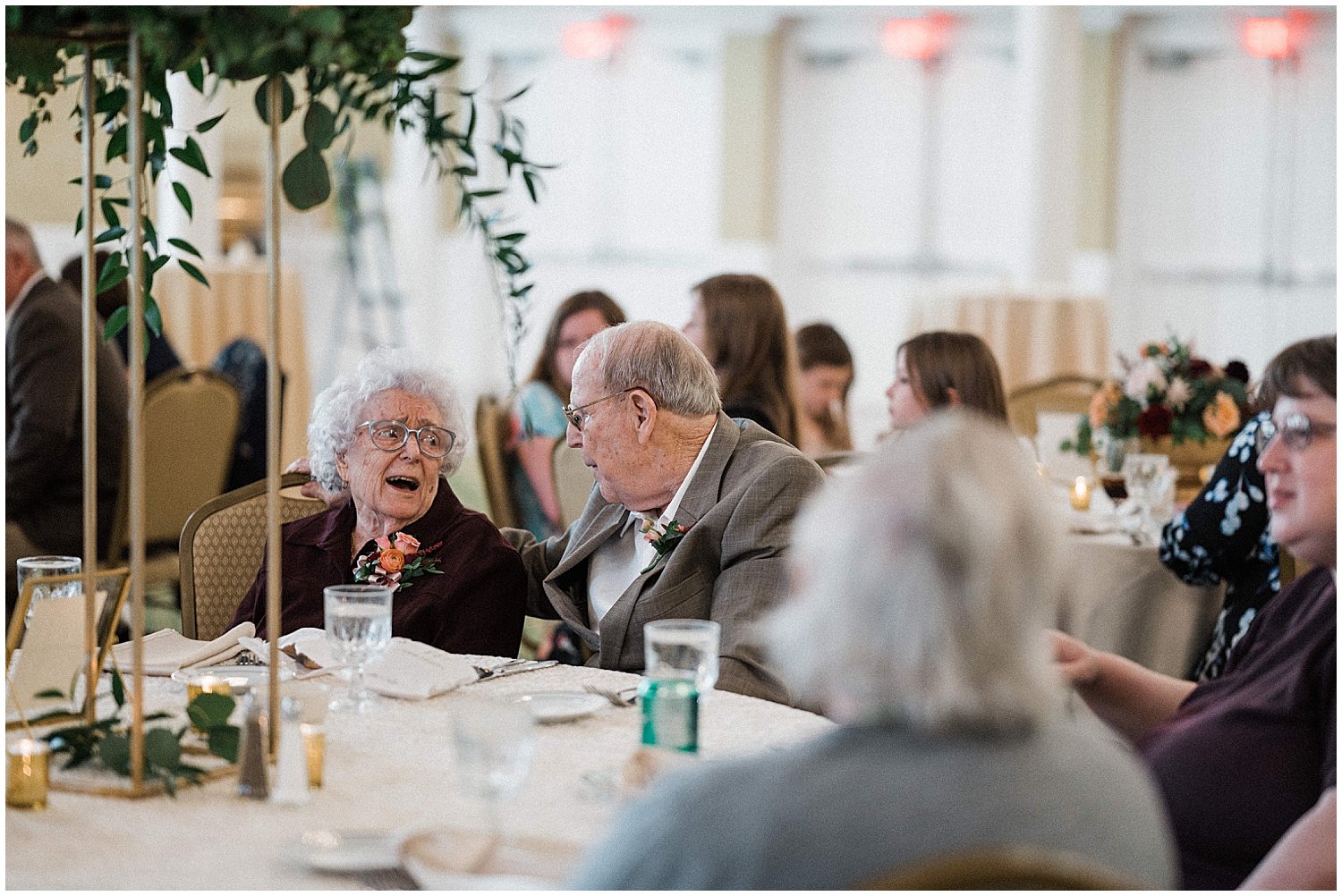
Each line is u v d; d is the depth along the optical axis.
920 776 1.07
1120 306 10.38
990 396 3.71
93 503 1.89
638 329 2.60
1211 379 4.25
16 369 4.40
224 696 1.77
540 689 2.16
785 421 3.72
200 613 2.86
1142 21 10.19
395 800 1.67
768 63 10.70
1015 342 7.20
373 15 1.73
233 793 1.70
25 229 4.54
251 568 2.90
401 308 11.04
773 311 3.73
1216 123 10.17
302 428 6.91
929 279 10.61
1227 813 1.90
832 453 3.85
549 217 11.11
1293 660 1.92
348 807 1.65
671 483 2.60
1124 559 3.57
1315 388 1.91
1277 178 10.09
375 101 1.88
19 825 1.59
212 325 6.80
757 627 2.43
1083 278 10.36
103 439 4.51
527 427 4.15
